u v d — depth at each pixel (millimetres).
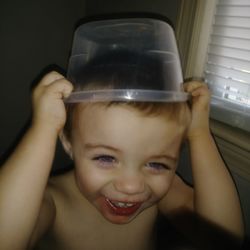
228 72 889
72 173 792
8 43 1205
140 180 582
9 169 594
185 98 619
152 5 1019
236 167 772
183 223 777
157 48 629
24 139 616
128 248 777
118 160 566
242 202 767
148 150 556
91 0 1317
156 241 849
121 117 534
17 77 1259
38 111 600
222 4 884
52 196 743
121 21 698
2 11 1164
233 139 777
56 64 1330
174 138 582
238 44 854
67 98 590
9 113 1282
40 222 676
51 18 1270
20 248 587
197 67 931
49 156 604
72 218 750
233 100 881
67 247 754
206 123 707
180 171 949
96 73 585
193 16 880
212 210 691
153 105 543
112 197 601
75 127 590
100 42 631
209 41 929
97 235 758
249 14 817
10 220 573
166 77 601
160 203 831
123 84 559
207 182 697
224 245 691
